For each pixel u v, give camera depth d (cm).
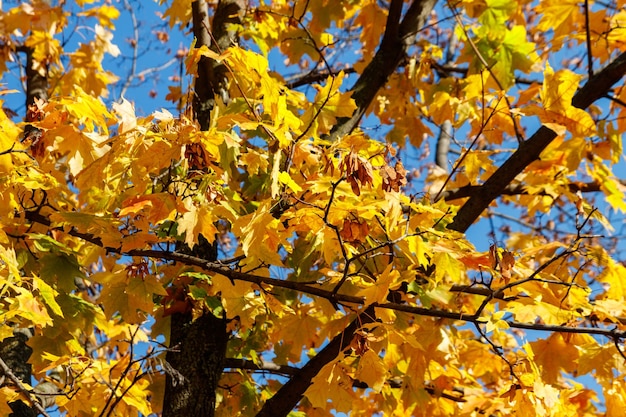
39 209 320
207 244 383
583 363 334
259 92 329
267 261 281
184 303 374
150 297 308
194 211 274
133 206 262
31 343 346
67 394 297
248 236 266
